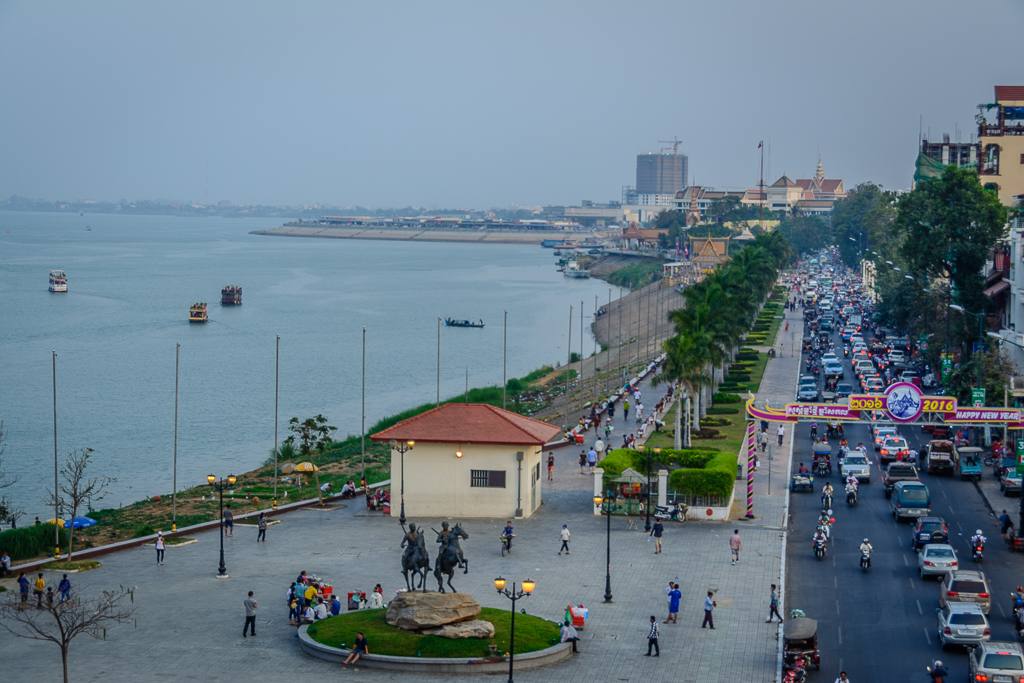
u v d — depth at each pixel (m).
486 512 77.31
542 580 61.84
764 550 68.50
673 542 70.38
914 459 94.50
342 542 70.94
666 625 54.47
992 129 196.50
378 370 184.50
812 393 123.88
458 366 190.38
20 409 143.38
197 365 186.50
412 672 47.69
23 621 50.97
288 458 111.44
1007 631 53.31
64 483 103.44
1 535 69.88
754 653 50.41
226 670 47.75
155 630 53.47
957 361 125.38
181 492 94.19
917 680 47.00
